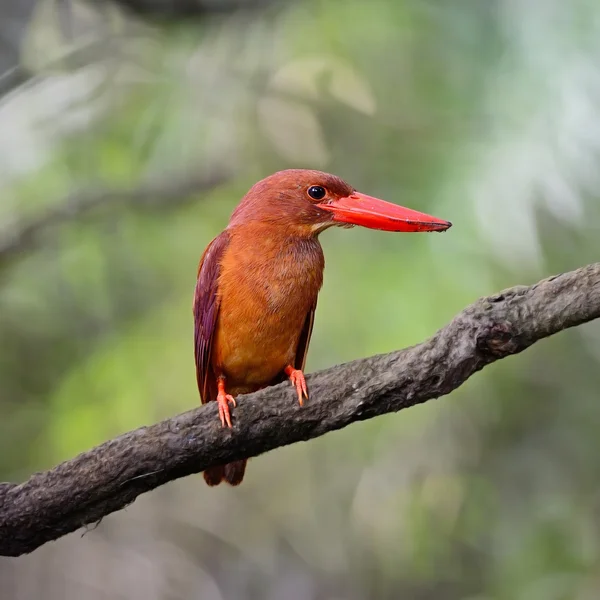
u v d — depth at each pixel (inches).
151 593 502.9
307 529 492.7
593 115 387.5
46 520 228.2
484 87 411.5
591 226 393.7
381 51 442.3
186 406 448.5
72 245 487.5
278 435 226.1
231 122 476.1
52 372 500.1
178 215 497.4
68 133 473.1
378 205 279.7
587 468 437.1
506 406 442.0
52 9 461.7
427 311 397.4
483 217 392.5
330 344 412.5
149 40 476.7
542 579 412.5
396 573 469.4
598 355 441.4
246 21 470.0
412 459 444.8
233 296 271.7
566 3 394.6
